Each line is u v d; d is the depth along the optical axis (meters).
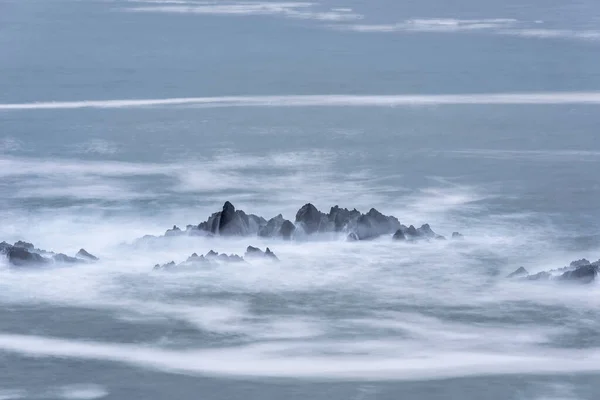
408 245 68.25
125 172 89.00
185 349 52.72
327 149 98.94
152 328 55.16
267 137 104.75
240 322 55.97
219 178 86.94
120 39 188.88
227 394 47.88
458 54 167.62
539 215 75.75
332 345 53.16
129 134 105.44
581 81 140.25
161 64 156.00
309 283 61.44
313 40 187.75
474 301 59.00
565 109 119.94
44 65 152.88
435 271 63.66
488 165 91.88
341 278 62.34
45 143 100.62
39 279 61.88
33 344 53.22
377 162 93.31
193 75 146.25
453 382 49.16
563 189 83.25
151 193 81.75
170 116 115.62
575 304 58.59
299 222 69.69
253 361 51.34
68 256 65.06
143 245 67.62
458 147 99.94
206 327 55.25
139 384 48.91
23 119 112.38
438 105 123.19
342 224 70.06
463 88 135.50
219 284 61.19
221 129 108.62
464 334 54.62
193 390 48.28
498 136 105.25
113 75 144.88
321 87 136.50
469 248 68.00
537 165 91.81
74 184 84.50
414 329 55.22
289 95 130.38
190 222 74.00
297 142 102.25
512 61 159.50
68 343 53.38
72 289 60.41
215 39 189.75
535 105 122.50
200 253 66.50
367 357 51.78
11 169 89.75
